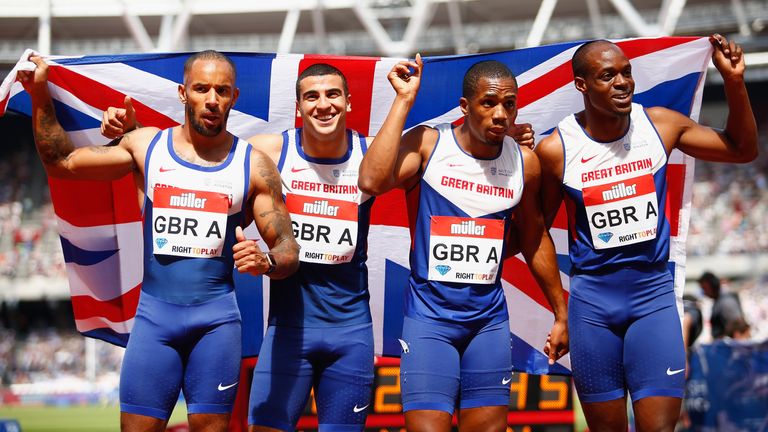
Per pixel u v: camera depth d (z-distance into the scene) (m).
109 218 11.22
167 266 8.33
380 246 11.46
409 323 8.88
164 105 11.37
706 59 11.13
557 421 12.75
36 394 53.50
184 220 8.32
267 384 9.01
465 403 8.81
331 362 9.09
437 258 8.84
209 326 8.30
